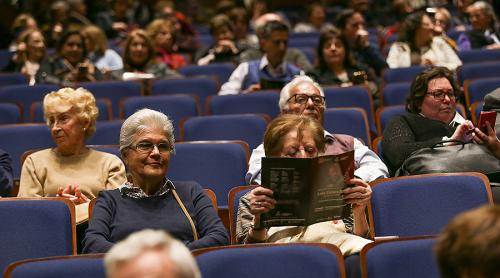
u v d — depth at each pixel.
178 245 2.29
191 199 4.59
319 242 4.09
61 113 5.39
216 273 3.71
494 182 5.15
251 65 8.76
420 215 4.65
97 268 3.68
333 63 8.67
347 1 16.77
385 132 5.78
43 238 4.51
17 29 13.56
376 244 3.81
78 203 5.02
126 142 4.53
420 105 5.83
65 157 5.46
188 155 6.08
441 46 9.41
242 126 6.83
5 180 5.66
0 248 4.48
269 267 3.74
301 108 5.95
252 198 3.87
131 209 4.48
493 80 7.61
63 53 9.58
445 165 5.16
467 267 2.24
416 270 3.77
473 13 10.93
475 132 5.20
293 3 19.48
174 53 11.43
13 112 7.89
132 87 8.68
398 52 9.47
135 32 9.53
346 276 3.99
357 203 3.98
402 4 12.48
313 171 3.84
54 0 15.91
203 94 8.72
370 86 8.47
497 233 2.22
